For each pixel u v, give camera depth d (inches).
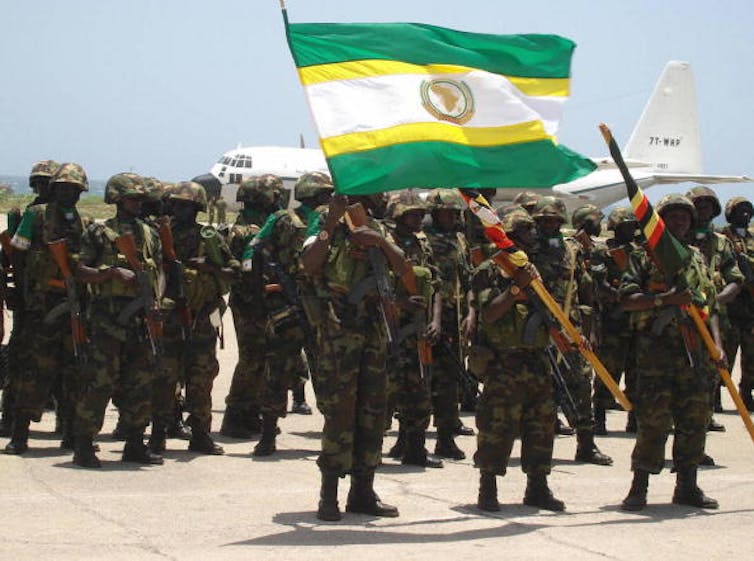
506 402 310.3
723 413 550.3
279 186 435.8
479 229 413.4
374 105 291.7
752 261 527.2
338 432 292.5
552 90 317.4
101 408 357.4
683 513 321.1
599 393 475.2
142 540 265.3
